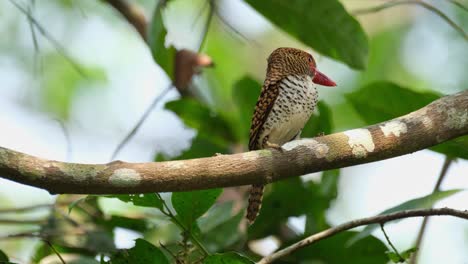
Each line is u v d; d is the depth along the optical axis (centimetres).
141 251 804
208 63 1011
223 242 926
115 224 988
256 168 752
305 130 1095
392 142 782
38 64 1562
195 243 814
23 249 1302
